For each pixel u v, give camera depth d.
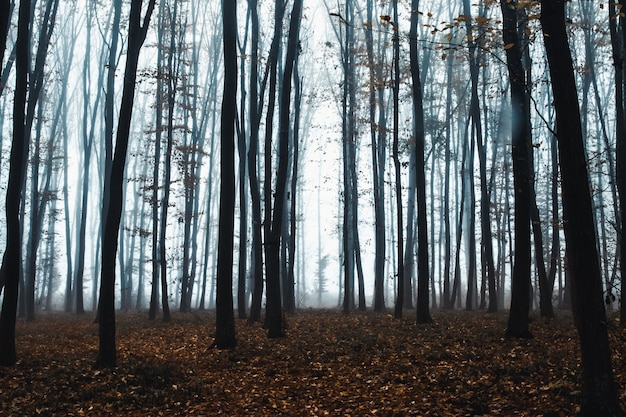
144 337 17.94
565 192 7.05
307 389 9.80
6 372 11.29
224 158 14.50
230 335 14.22
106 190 28.56
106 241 11.72
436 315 22.97
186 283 30.98
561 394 8.04
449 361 11.00
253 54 22.52
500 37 14.90
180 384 10.07
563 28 7.13
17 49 12.71
